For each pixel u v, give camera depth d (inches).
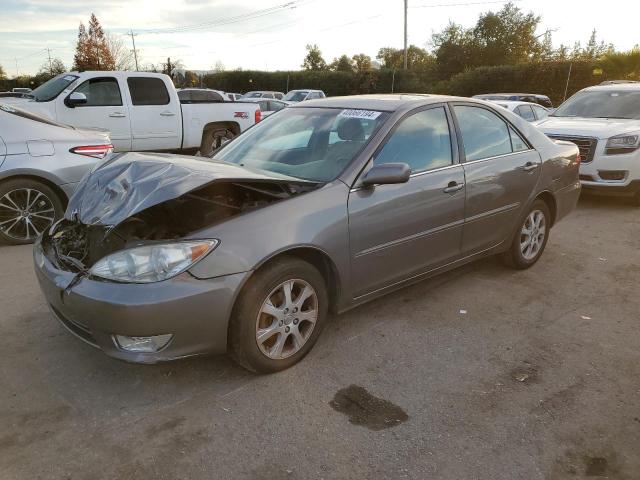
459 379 126.0
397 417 111.3
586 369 131.4
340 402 116.0
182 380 122.8
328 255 126.6
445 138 158.6
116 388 119.3
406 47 1608.0
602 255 221.6
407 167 129.6
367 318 156.8
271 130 167.8
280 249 116.7
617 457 100.7
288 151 153.3
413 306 165.6
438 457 99.7
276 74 1798.7
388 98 163.0
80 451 99.3
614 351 140.5
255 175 122.8
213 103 415.5
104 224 116.1
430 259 155.9
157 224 124.6
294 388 120.6
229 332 116.6
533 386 123.5
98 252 118.6
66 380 121.8
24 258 204.1
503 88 1379.2
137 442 102.0
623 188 301.4
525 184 181.9
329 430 106.7
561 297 175.5
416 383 123.9
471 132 167.8
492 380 125.8
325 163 141.2
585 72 1252.5
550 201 200.7
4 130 214.5
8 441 101.3
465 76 1445.6
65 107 343.6
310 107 170.2
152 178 121.0
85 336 115.6
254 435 104.9
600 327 154.5
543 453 101.3
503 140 179.3
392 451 101.0
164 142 390.9
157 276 106.2
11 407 111.6
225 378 124.0
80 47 1760.6
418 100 157.3
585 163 308.2
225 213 127.2
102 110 356.8
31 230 223.1
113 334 107.5
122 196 120.9
